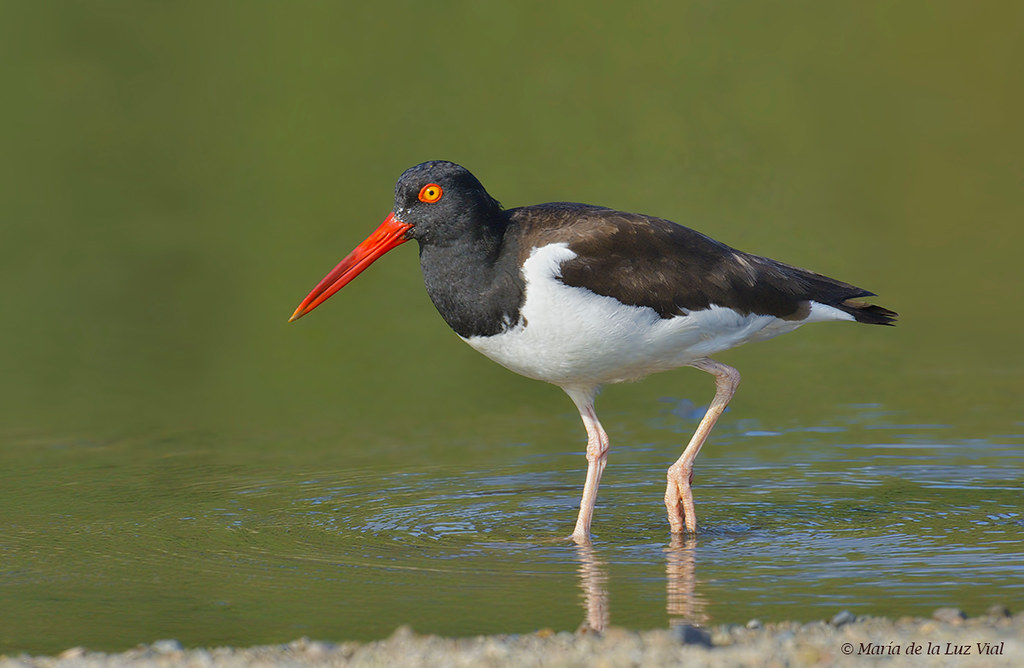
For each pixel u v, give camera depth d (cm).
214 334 1742
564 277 950
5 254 1989
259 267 1953
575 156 2275
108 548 945
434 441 1298
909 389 1442
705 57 2536
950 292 1834
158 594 842
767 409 1384
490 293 966
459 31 2555
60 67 2450
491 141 2316
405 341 1720
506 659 705
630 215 999
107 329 1756
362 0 2591
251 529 993
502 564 900
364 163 2245
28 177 2203
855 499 1059
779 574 863
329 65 2469
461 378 1570
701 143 2333
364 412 1427
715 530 981
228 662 712
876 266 1942
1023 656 694
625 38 2569
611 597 823
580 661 698
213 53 2484
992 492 1072
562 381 1007
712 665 688
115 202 2144
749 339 1037
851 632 735
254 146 2308
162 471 1192
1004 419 1310
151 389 1530
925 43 2591
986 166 2292
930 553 905
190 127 2338
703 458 1205
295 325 1778
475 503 1071
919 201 2192
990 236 2067
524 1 2614
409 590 843
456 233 968
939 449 1210
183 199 2178
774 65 2530
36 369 1603
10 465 1219
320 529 993
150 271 1939
